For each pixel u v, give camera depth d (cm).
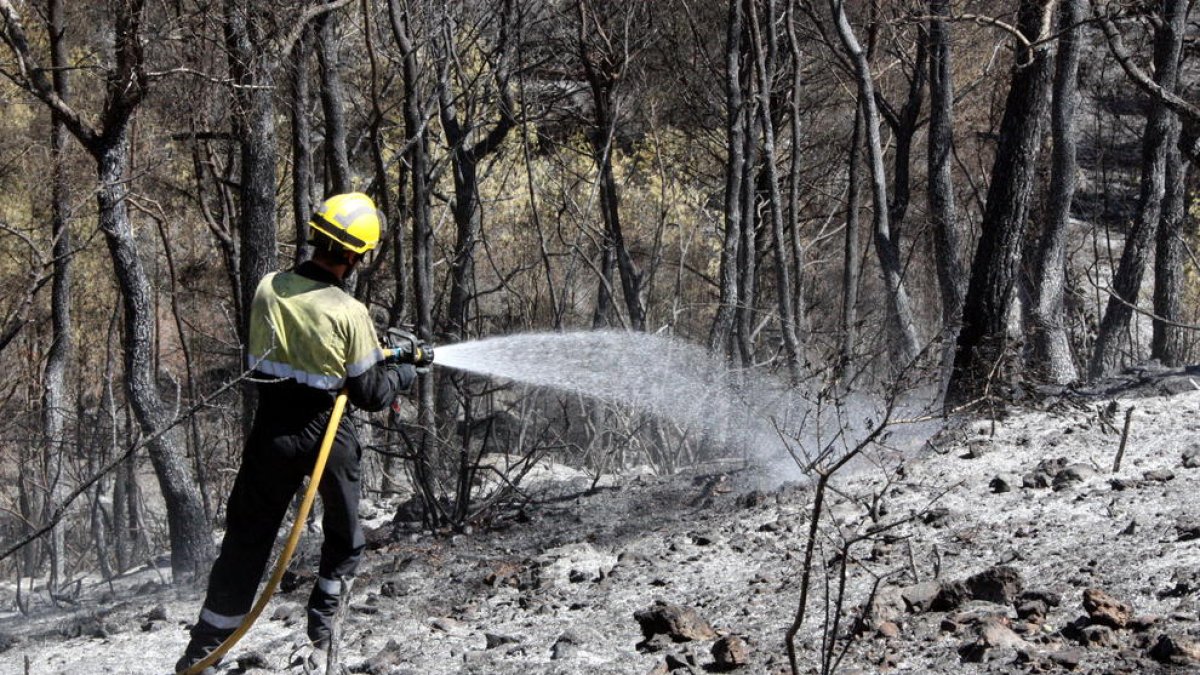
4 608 1101
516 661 524
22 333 1631
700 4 1706
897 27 1442
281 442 506
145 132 1375
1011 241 895
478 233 1524
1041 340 1216
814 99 1930
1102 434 791
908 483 740
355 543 539
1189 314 2006
